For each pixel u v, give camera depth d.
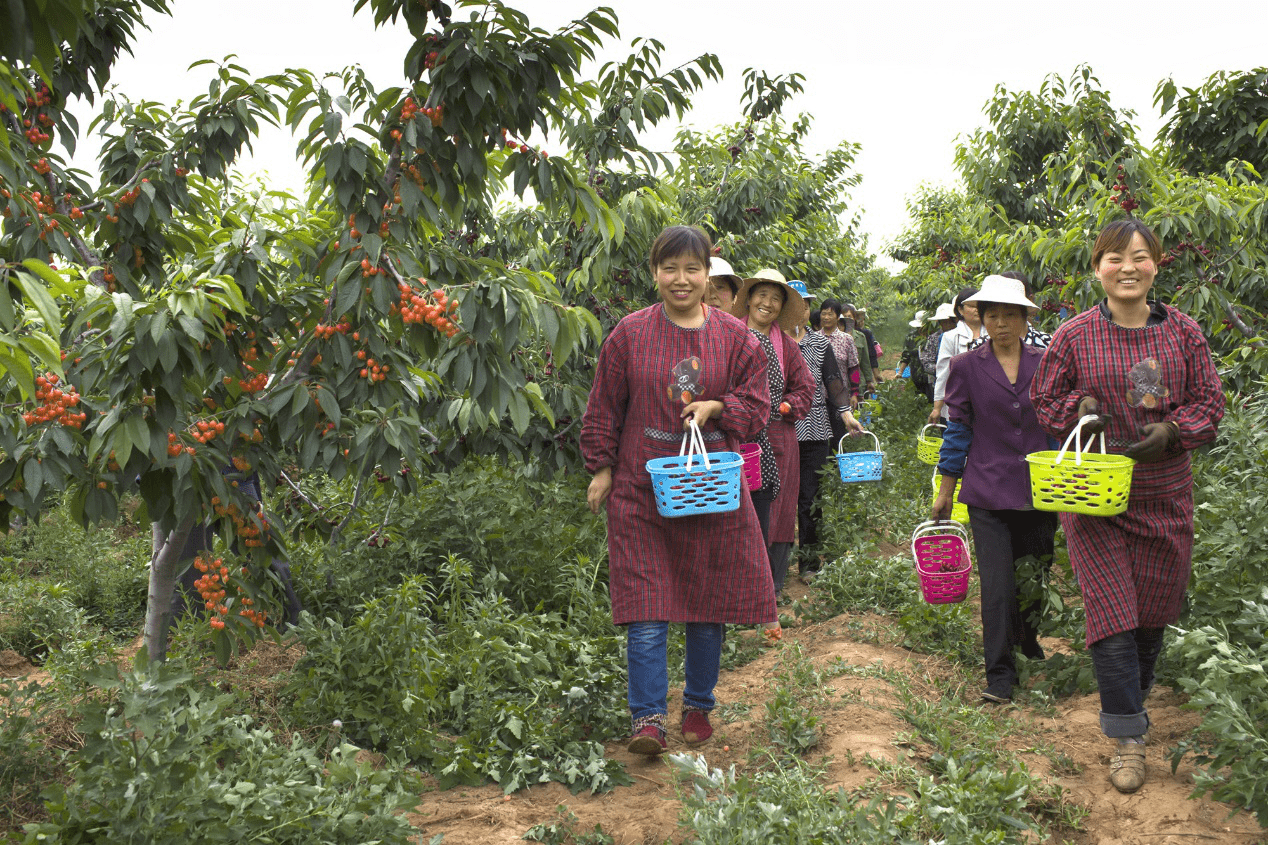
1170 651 3.47
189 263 3.47
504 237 6.55
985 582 3.91
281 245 3.30
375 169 3.36
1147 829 2.81
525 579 5.01
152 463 2.95
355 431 3.30
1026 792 2.87
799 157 11.47
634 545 3.35
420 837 2.86
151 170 3.57
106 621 5.38
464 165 3.26
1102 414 3.21
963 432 4.05
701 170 9.30
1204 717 2.99
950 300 12.39
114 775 2.20
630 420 3.42
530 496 5.62
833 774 3.17
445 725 3.69
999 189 11.51
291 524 4.45
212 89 3.54
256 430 3.28
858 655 4.42
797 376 5.17
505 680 3.87
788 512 5.26
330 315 3.20
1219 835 2.72
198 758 2.58
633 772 3.38
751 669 4.45
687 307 3.40
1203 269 6.59
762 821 2.55
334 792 2.56
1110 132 8.38
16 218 3.10
